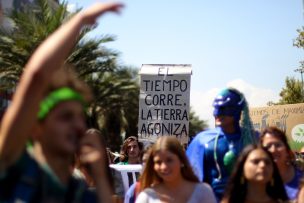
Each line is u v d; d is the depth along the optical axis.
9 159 2.06
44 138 2.21
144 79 10.24
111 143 34.12
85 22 2.07
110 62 24.27
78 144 2.29
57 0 29.27
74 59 22.61
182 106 10.02
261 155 4.20
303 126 16.39
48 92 2.20
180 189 4.46
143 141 9.38
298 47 22.92
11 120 1.99
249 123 5.27
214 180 5.19
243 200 4.30
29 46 21.81
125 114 31.98
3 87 22.58
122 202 6.38
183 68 10.09
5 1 28.41
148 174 4.60
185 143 9.92
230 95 5.23
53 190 2.20
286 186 4.97
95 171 2.38
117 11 2.10
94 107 29.91
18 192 2.10
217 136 5.26
